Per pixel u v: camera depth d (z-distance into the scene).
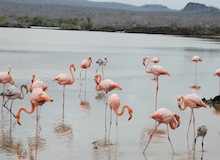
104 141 15.16
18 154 13.48
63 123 17.22
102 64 30.16
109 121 17.81
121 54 45.03
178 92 24.83
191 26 122.62
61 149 14.11
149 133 16.33
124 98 22.41
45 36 68.38
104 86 18.25
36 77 27.53
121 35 87.25
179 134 16.41
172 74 32.53
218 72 25.34
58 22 122.69
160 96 23.34
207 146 15.05
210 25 130.62
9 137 15.18
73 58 38.94
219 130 17.02
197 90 25.89
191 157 13.87
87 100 21.77
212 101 22.14
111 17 168.25
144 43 63.66
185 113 19.72
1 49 42.81
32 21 119.56
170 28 112.50
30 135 15.52
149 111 19.69
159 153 14.16
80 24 115.31
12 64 32.31
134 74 31.42
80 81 27.36
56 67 32.50
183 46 60.31
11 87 17.67
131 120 18.06
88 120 17.83
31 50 43.75
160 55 45.94
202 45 63.88
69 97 22.31
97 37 74.62
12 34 68.31
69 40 62.22
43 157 13.27
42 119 17.72
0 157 13.12
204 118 18.92
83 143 14.84
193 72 34.31
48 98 15.46
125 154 13.91
